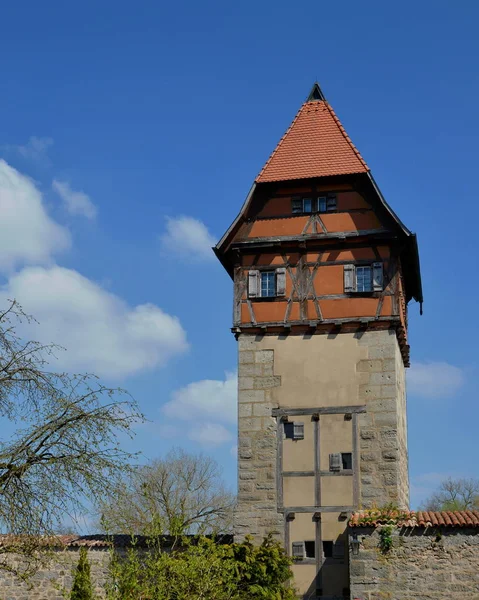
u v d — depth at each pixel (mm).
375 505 24203
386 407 25781
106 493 16422
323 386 26328
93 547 25906
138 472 17344
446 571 21406
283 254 27453
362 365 26234
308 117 28984
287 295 27094
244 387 26812
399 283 26625
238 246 27578
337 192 27422
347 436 25781
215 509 38188
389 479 25203
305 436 26047
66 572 25938
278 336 27000
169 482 37469
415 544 21750
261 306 27188
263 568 23281
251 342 27094
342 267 26984
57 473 16062
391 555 21797
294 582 24781
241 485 26000
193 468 40500
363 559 21906
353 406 25984
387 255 26828
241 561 23766
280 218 27594
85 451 16359
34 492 16031
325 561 24844
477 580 21156
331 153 27859
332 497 25375
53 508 16016
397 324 26281
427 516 22453
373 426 25703
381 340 26297
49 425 16281
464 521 21688
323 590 24609
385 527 21922
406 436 28969
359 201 27188
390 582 21641
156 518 19031
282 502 25641
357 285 26828
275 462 26016
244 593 22906
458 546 21500
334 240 27047
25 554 16875
